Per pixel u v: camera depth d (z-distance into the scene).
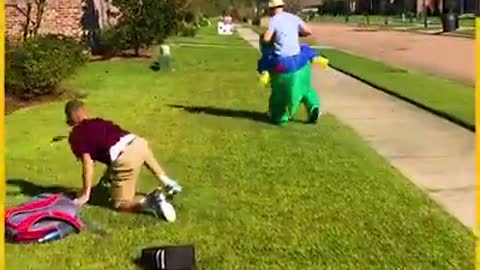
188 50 33.00
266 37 11.70
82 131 7.04
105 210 6.97
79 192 7.60
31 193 7.67
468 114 12.87
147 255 5.70
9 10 22.39
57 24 25.11
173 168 8.78
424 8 85.69
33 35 20.55
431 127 11.93
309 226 6.62
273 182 8.13
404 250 6.03
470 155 9.78
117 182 6.95
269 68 11.85
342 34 52.03
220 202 7.35
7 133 11.23
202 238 6.29
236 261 5.78
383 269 5.64
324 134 11.16
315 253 5.95
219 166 8.91
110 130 7.07
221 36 50.06
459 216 6.98
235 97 15.69
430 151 10.06
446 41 40.06
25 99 14.73
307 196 7.59
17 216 6.22
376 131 11.59
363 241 6.24
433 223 6.72
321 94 16.41
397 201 7.43
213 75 21.11
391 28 62.19
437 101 14.73
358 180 8.25
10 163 9.09
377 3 108.75
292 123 12.12
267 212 7.02
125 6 26.70
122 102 14.96
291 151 9.82
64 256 5.90
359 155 9.61
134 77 20.27
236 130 11.45
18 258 5.84
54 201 6.45
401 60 26.94
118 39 26.45
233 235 6.38
